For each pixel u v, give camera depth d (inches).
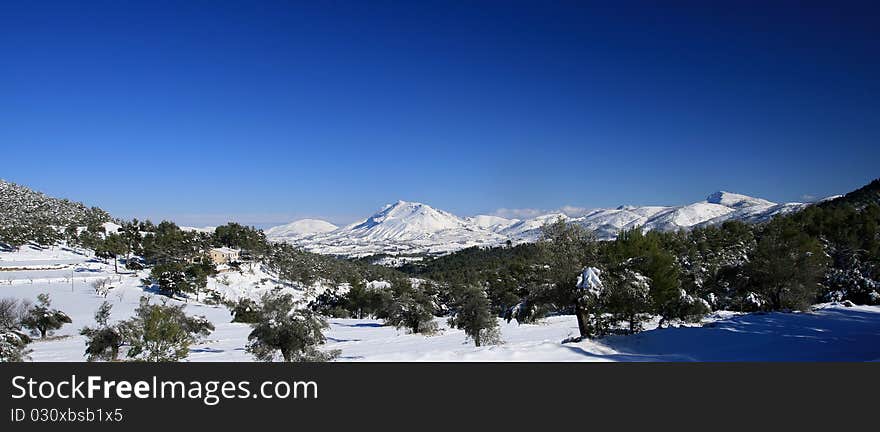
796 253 1637.6
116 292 3887.8
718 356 806.5
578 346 853.2
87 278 4414.4
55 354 1528.1
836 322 1229.7
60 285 4015.8
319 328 912.9
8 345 1048.8
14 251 5748.0
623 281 1020.5
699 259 2053.4
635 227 1528.1
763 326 1149.7
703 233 3090.6
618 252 1395.2
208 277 4862.2
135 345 863.7
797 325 1175.0
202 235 6732.3
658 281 1224.2
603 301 993.5
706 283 1836.9
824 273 1787.6
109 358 1083.3
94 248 6067.9
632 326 1061.1
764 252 1663.4
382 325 2723.9
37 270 4722.0
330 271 6663.4
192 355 1289.4
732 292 1772.9
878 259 2052.2
